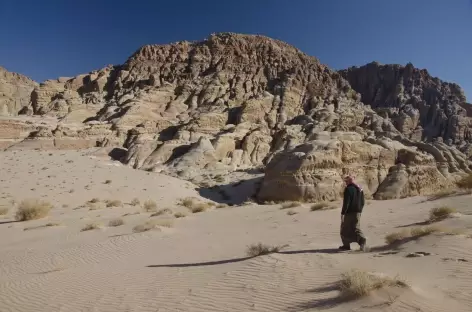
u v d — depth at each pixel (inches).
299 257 305.4
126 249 470.9
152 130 3292.3
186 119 3580.2
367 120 3764.8
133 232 597.0
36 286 334.6
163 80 4672.7
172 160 2603.3
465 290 195.0
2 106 4579.2
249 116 3617.1
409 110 4879.4
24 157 2222.0
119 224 731.4
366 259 278.5
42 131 2918.3
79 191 1542.8
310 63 5438.0
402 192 1470.2
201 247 446.3
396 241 343.6
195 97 4092.0
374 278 211.2
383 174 1568.7
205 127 3270.2
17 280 365.4
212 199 1807.3
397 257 274.7
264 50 5280.5
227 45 5236.2
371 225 497.0
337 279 235.9
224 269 309.4
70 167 1995.6
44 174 1812.3
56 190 1535.4
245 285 257.3
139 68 4953.3
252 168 2493.8
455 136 4687.5
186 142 2874.0
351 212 333.7
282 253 330.0
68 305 274.8
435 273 227.6
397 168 1562.5
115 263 400.2
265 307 216.4
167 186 1803.6
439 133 4837.6
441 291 195.9
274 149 2871.6
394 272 234.8
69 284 329.4
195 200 1609.3
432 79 5885.8
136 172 2052.2
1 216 1029.8
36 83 5728.3
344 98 4394.7
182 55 5231.3
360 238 327.9
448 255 262.4
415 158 1593.3
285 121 3764.8
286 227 556.1
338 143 1556.3
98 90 4827.8
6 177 1712.6
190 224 690.2
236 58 5027.1
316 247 360.2
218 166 2541.8
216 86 4202.8
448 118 4940.9
